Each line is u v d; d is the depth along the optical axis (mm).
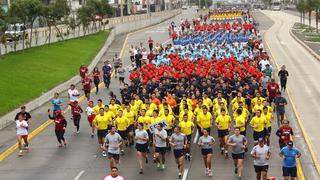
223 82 28156
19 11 47281
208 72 31219
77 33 68000
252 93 27031
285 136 19875
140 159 20281
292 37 80688
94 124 23172
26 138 23781
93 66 50594
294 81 41906
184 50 45000
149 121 22266
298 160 21703
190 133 21375
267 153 17406
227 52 41531
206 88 27609
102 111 22641
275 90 29094
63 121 24406
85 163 21953
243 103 23719
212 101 26266
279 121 26344
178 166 19781
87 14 69000
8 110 30547
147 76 31922
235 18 112562
